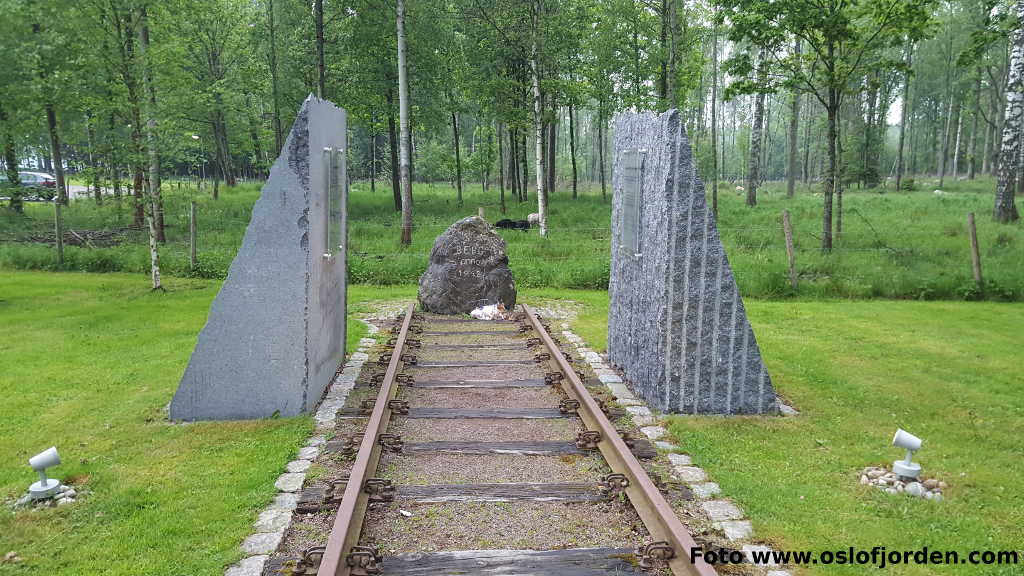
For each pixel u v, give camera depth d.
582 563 3.68
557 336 10.19
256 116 36.00
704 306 6.56
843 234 19.25
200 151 33.75
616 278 8.48
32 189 23.41
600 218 27.77
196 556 3.79
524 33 23.47
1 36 19.12
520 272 15.56
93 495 4.63
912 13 14.55
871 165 45.91
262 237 6.29
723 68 16.59
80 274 15.70
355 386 7.36
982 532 4.22
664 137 6.61
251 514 4.30
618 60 30.11
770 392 6.66
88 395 6.98
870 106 44.91
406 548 3.84
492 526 4.12
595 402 6.16
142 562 3.74
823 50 17.39
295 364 6.38
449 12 26.78
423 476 4.91
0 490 4.72
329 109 7.21
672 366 6.61
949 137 57.41
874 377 8.01
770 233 20.25
